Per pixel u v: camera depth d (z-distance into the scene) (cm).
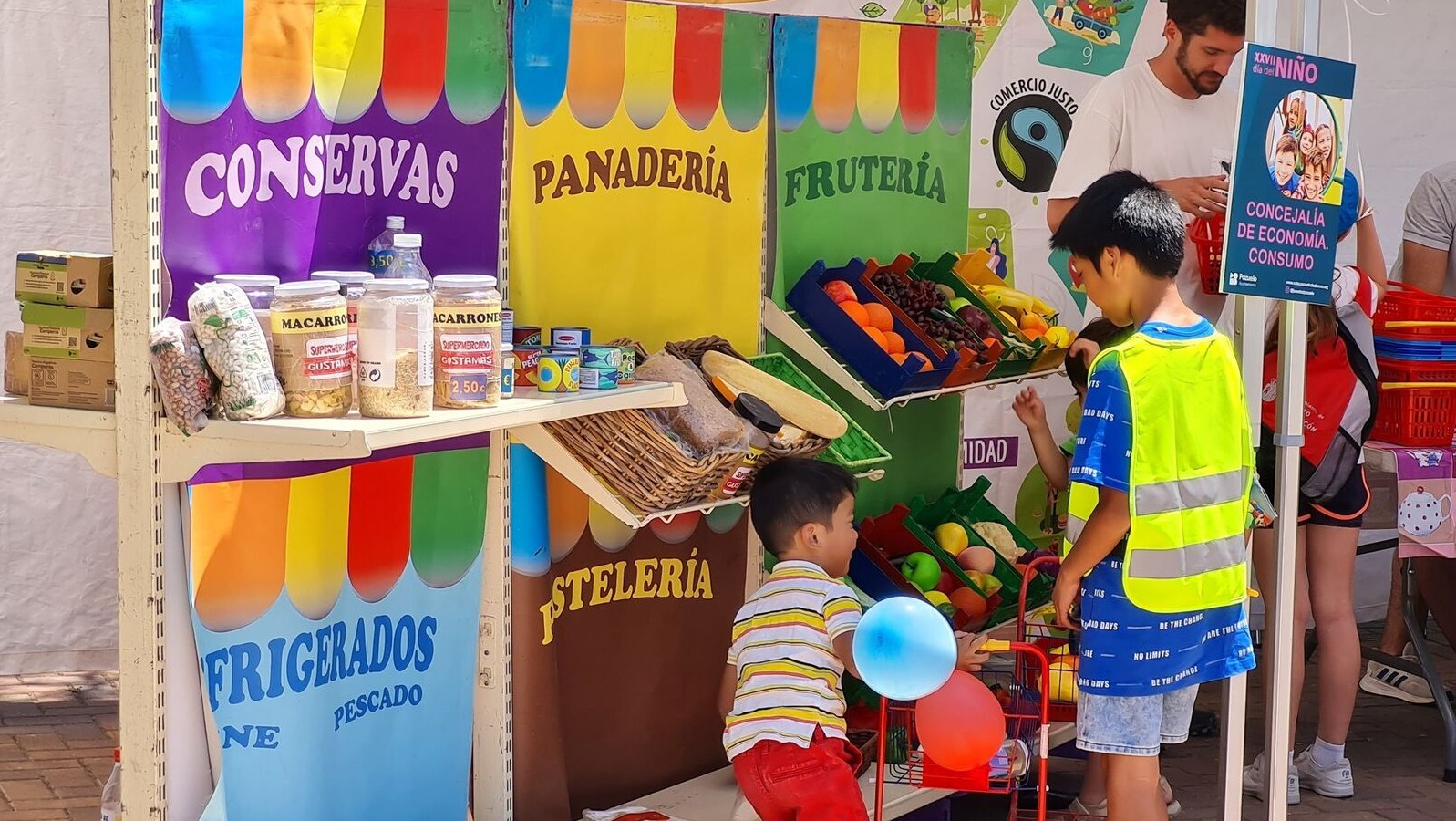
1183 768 523
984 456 596
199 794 293
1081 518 341
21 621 551
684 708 409
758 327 414
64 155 530
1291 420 368
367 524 319
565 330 328
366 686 323
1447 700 522
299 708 307
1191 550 333
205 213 278
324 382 269
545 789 366
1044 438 470
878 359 406
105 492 554
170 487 278
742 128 402
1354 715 591
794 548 361
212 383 265
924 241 481
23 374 289
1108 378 330
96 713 525
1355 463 482
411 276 299
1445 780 515
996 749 335
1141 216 343
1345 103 367
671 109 380
